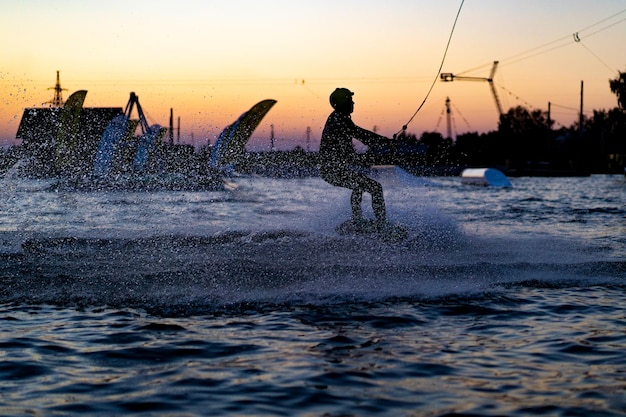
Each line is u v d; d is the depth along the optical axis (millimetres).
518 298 5855
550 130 100438
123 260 6855
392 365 3980
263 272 6367
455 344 4434
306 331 4742
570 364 4008
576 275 6793
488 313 5324
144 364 4020
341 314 5238
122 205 13430
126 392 3541
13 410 3277
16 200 13586
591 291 6168
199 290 5930
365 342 4477
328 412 3266
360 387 3609
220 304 5535
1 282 6105
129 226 9086
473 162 90938
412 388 3590
